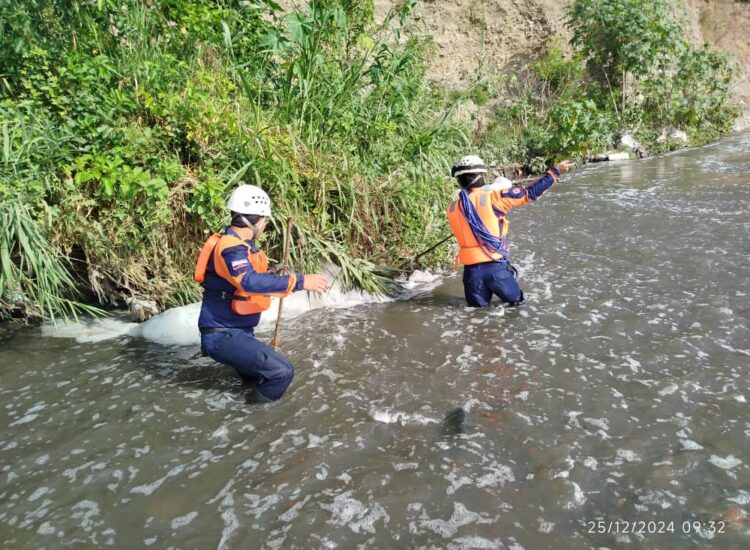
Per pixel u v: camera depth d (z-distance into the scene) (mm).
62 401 3758
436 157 6727
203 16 5859
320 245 5406
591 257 6145
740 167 10297
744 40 18969
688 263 5684
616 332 4344
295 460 3072
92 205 4855
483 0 14930
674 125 14062
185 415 3555
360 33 6945
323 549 2480
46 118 4957
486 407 3480
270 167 5188
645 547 2396
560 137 11734
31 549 2531
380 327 4766
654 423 3213
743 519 2508
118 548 2520
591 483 2781
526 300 5121
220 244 3561
